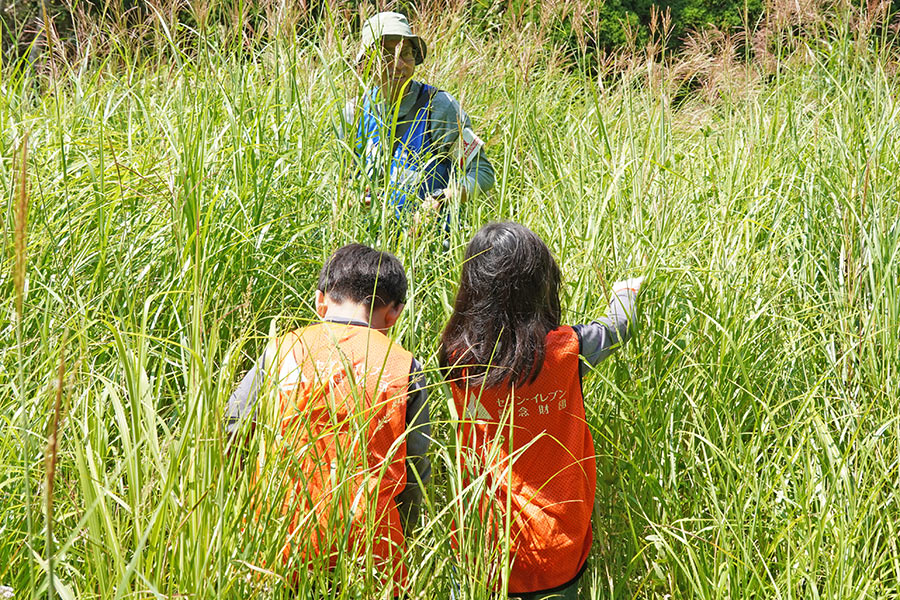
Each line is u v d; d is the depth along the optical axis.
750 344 3.27
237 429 2.06
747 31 5.45
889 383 3.00
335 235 3.40
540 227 3.74
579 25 5.30
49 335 2.70
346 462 2.11
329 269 2.48
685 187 4.17
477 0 6.69
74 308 2.84
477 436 2.47
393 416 2.29
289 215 3.50
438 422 2.29
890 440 2.88
